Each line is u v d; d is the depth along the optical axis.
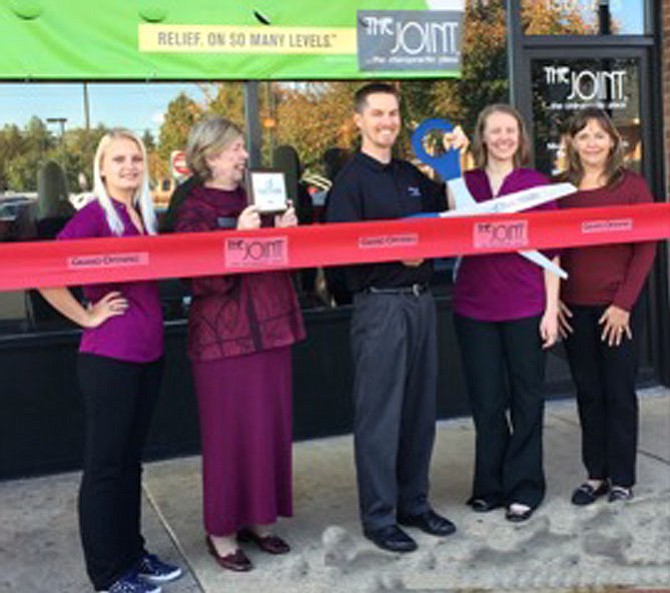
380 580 3.62
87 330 3.39
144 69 4.95
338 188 3.85
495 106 4.16
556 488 4.55
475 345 4.19
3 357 4.93
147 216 3.59
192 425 5.28
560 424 5.64
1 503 4.62
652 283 6.31
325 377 5.52
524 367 4.13
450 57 5.52
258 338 3.62
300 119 5.35
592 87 6.06
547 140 5.98
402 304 3.83
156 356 3.48
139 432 3.55
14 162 4.93
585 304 4.25
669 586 3.55
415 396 3.97
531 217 3.98
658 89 6.15
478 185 4.19
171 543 4.02
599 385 4.35
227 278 3.60
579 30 6.00
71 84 4.97
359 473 3.93
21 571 3.80
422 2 5.42
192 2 5.00
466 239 3.88
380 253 3.76
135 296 3.43
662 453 5.04
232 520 3.71
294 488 4.68
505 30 5.75
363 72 5.34
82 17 4.83
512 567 3.71
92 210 3.44
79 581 3.70
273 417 3.75
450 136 4.50
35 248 3.32
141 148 3.49
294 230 3.63
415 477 4.06
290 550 3.91
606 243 4.11
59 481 4.95
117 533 3.45
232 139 3.64
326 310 5.48
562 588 3.54
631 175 4.31
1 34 4.70
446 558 3.80
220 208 3.69
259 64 5.15
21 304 4.98
